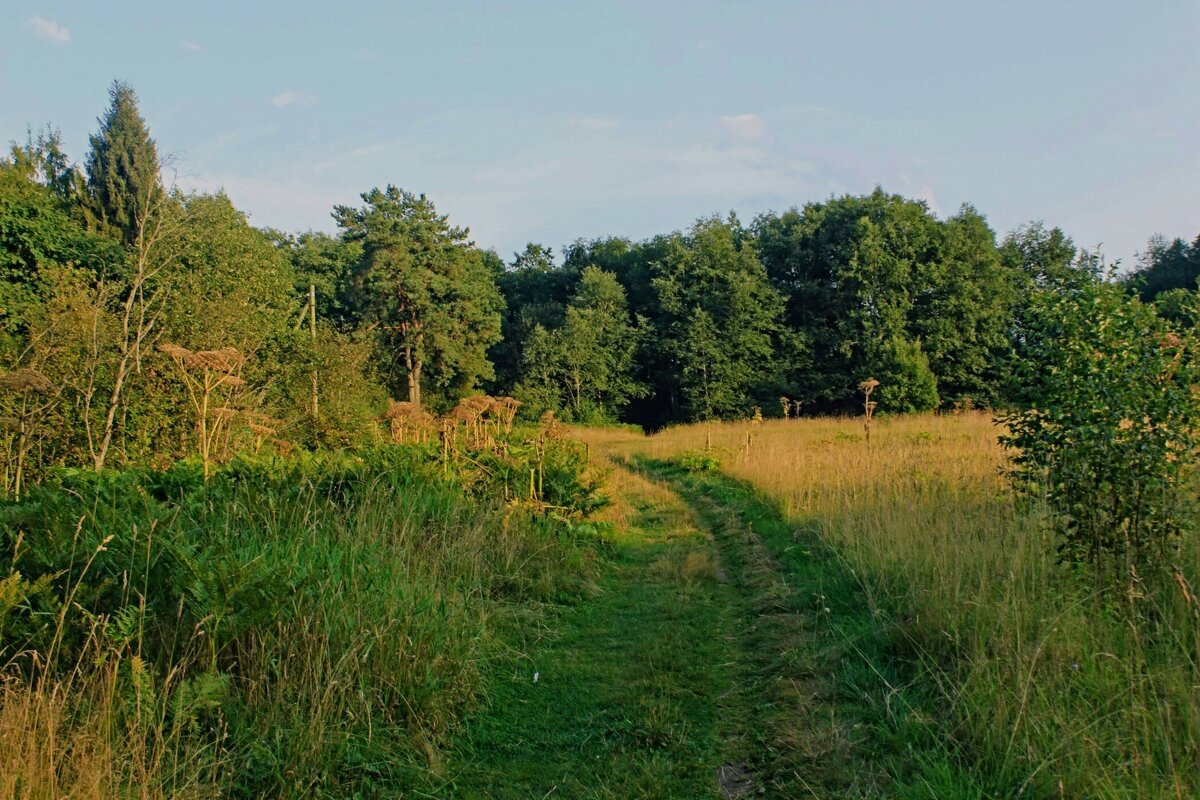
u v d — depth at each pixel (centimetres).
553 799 406
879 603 620
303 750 399
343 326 4528
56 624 416
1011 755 364
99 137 3644
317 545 609
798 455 1490
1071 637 440
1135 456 488
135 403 1162
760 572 826
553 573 786
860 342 4347
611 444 3016
